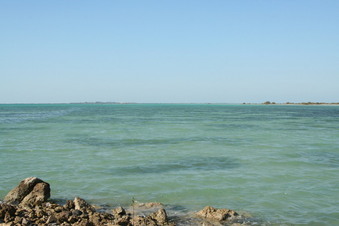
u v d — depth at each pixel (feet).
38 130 157.89
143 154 85.92
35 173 62.13
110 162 73.97
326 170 65.77
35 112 448.65
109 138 124.47
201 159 78.38
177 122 234.17
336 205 44.14
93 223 35.04
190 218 38.91
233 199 46.83
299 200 46.29
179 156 82.84
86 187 52.70
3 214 36.04
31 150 91.56
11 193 45.03
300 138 127.03
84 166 69.10
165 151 91.50
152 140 118.73
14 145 101.71
